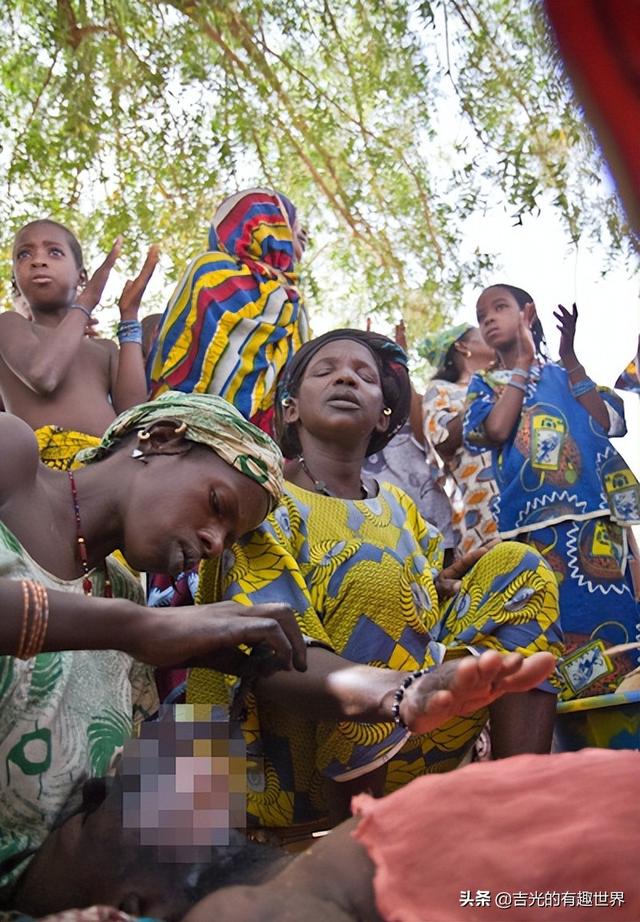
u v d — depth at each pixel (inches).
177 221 288.7
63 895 90.7
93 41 279.4
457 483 193.5
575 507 182.2
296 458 144.0
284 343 182.9
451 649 128.3
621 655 172.2
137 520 107.4
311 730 124.1
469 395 192.4
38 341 176.9
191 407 111.0
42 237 191.8
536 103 279.1
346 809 120.0
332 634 125.4
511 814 71.7
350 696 106.3
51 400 174.6
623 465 186.1
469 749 128.3
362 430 138.3
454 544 194.2
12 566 98.0
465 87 284.4
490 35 283.0
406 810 73.1
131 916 84.7
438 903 68.7
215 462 109.8
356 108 295.0
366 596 126.0
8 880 93.5
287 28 284.4
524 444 186.4
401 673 106.0
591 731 133.0
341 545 128.0
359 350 141.4
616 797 72.1
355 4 286.5
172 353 179.8
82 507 107.5
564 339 193.6
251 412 177.0
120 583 117.4
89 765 100.7
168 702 132.2
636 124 74.2
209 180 287.0
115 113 281.7
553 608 128.6
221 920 69.9
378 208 296.8
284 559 122.3
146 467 109.2
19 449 103.0
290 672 109.8
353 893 72.0
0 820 95.4
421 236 294.2
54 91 279.9
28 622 89.1
